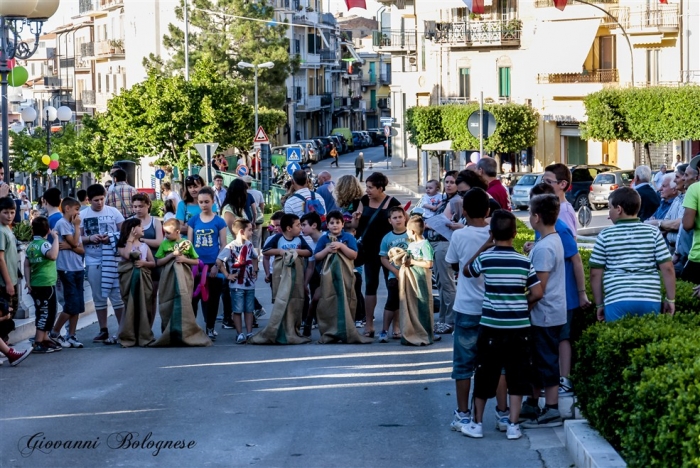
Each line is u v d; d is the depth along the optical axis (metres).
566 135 60.28
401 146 86.56
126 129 58.47
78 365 13.71
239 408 10.98
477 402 9.75
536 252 9.69
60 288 15.54
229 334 16.52
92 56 94.88
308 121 114.44
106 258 15.83
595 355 8.90
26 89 115.12
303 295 15.48
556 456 9.04
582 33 57.66
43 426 10.27
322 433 9.92
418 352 14.30
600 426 8.65
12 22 17.88
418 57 72.12
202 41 69.44
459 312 9.94
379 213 15.38
